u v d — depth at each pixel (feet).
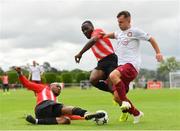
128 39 47.70
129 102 47.37
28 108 80.59
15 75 317.42
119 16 47.83
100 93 173.27
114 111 66.13
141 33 47.47
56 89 48.93
